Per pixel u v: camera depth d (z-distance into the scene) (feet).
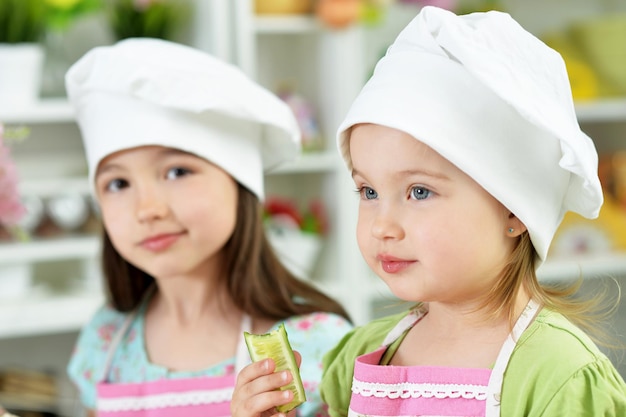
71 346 9.96
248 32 9.03
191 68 4.79
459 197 2.97
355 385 3.40
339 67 9.32
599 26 10.17
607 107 10.07
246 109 4.88
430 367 3.26
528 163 3.02
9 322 8.47
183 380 4.95
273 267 5.25
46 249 8.75
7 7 8.56
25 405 7.75
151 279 5.55
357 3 9.16
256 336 3.45
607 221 10.38
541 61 3.05
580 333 3.20
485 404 3.13
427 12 3.07
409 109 2.96
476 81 2.97
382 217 3.03
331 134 9.53
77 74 4.91
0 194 5.30
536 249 3.17
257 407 3.32
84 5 8.82
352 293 9.56
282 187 10.37
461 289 3.06
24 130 5.14
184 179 4.85
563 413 2.99
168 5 9.27
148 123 4.77
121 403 4.98
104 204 4.99
